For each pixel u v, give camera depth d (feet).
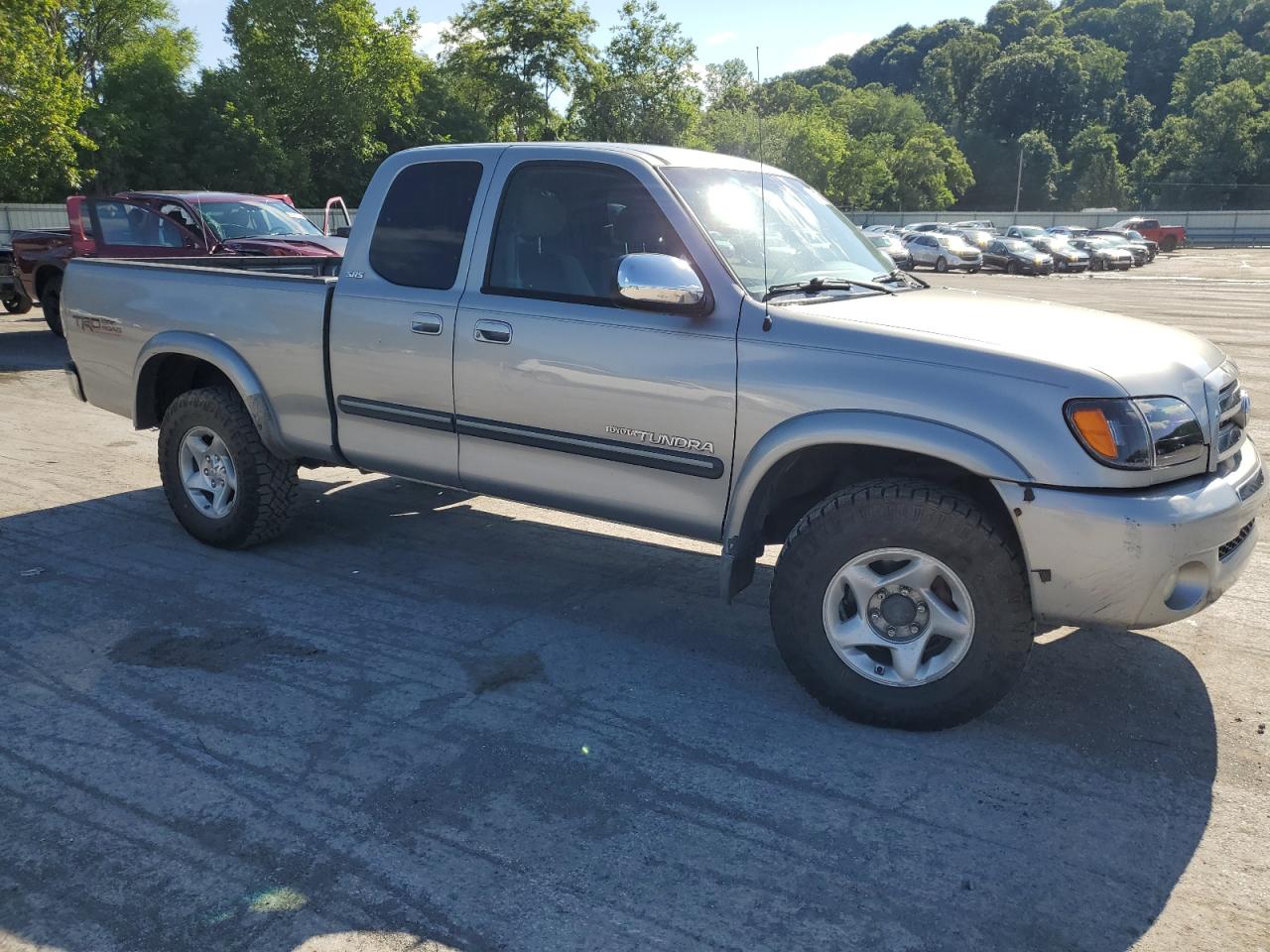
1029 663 13.44
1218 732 11.69
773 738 11.51
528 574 16.76
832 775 10.74
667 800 10.27
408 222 14.84
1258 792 10.46
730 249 12.73
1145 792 10.45
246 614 14.96
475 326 13.89
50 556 17.37
